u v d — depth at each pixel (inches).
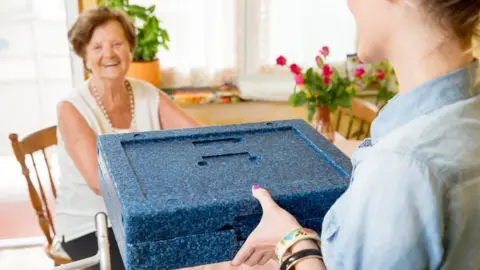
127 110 63.7
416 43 22.2
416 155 21.1
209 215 26.2
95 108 61.6
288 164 32.6
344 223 22.5
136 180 28.9
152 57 87.2
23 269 84.7
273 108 97.5
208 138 37.4
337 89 69.0
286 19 95.0
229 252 27.4
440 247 21.0
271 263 40.1
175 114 65.9
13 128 115.3
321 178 30.1
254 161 33.1
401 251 20.9
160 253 26.2
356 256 22.0
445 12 21.1
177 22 91.5
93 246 59.0
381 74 78.0
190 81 95.8
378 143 22.7
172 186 28.6
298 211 28.2
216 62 95.5
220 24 93.0
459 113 22.0
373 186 21.6
